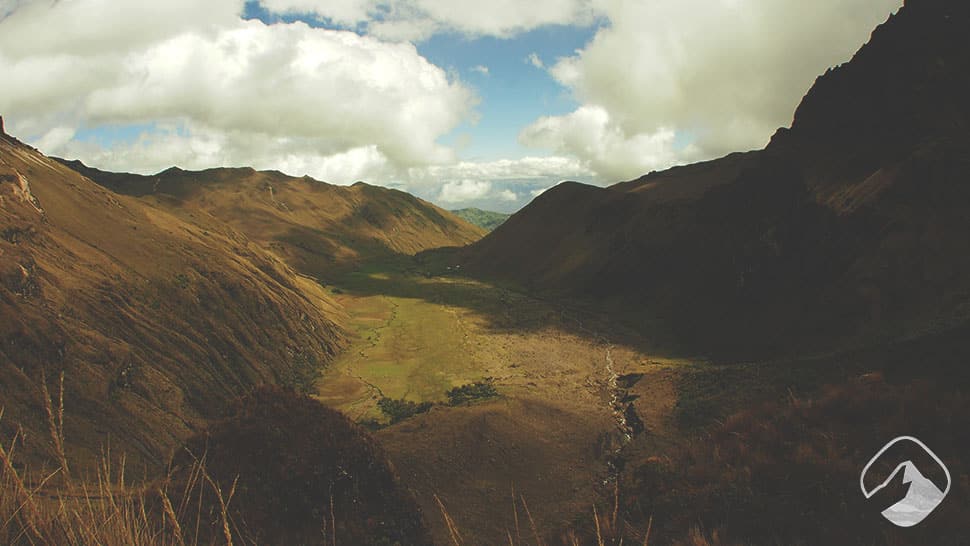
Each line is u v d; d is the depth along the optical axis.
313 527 12.91
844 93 81.94
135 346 52.91
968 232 51.53
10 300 42.91
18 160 76.75
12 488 3.67
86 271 58.84
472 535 26.14
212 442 14.15
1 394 34.62
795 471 8.48
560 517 27.41
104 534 3.61
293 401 16.89
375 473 16.28
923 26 72.88
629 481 10.46
